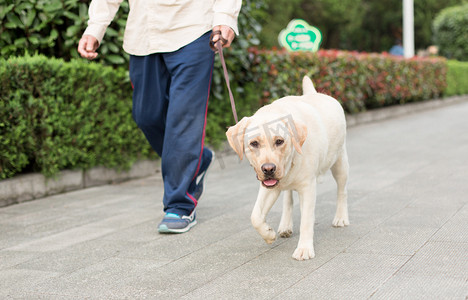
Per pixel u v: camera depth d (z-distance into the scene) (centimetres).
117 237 393
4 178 519
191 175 404
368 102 1248
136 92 425
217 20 392
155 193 554
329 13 3209
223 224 415
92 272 319
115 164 613
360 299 256
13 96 514
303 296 264
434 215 403
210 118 722
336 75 1028
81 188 586
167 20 402
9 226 438
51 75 544
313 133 324
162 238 386
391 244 339
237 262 324
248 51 793
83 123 574
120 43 640
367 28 3684
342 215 391
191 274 307
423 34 3456
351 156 721
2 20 587
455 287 263
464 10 2386
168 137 404
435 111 1410
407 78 1356
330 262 312
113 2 422
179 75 404
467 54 2380
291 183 323
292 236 375
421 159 667
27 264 340
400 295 258
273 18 2856
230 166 691
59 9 617
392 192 491
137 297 277
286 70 884
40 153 541
